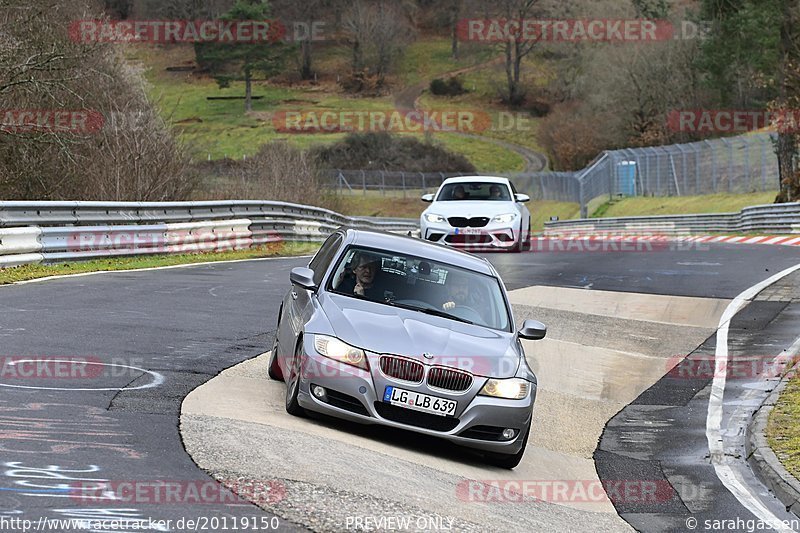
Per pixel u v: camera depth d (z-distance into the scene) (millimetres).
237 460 17359
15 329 28516
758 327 39031
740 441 24984
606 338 37562
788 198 110188
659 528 18109
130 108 81250
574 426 26547
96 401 20719
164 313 34688
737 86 179500
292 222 78875
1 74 68750
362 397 20578
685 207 150250
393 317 22234
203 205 64062
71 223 50406
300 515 14852
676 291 48344
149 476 15883
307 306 23000
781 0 141000
